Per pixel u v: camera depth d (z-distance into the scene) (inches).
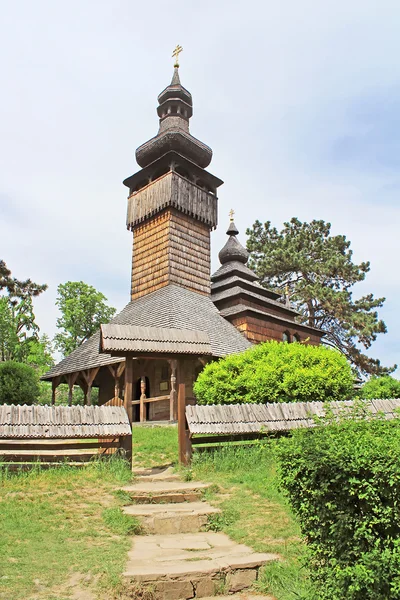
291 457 173.6
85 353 1027.9
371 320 1596.9
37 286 1791.3
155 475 358.9
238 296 1168.8
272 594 189.6
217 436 407.2
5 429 344.5
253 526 252.7
